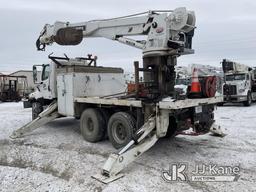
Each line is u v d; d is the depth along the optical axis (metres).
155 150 5.43
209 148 5.56
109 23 6.60
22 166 4.67
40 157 5.11
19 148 5.79
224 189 3.60
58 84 7.27
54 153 5.35
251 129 7.59
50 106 7.48
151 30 5.44
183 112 5.12
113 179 3.92
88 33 7.05
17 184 3.88
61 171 4.37
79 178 4.05
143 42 6.00
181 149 5.49
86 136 6.32
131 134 5.16
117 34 6.48
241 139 6.34
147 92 5.21
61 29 7.00
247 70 17.28
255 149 5.48
